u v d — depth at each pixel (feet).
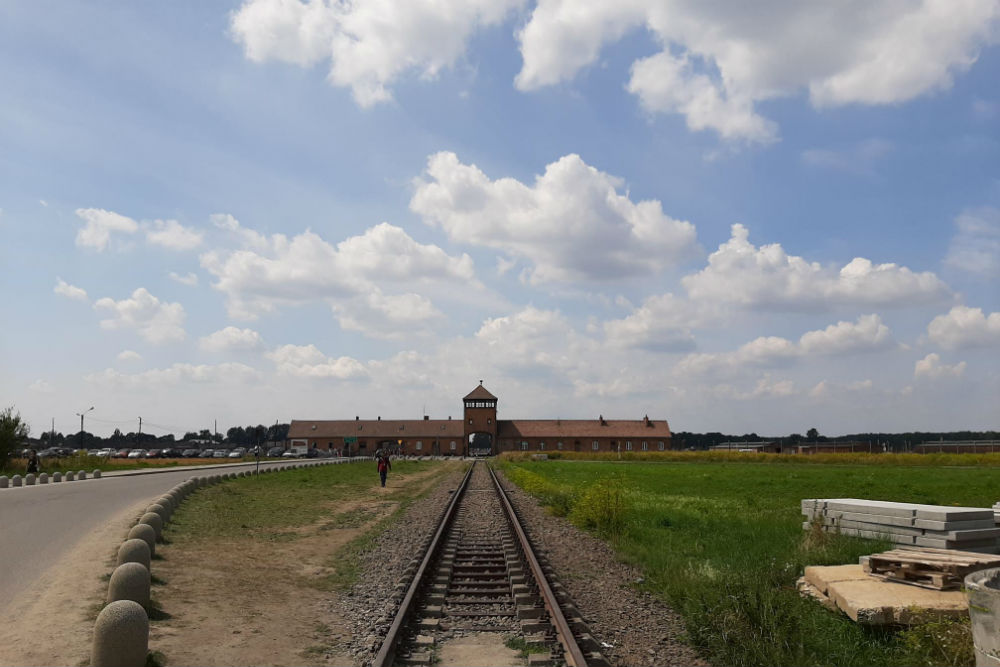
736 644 26.03
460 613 31.27
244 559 46.42
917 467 217.97
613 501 62.13
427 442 425.28
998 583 21.21
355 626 29.86
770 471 181.27
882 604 27.73
